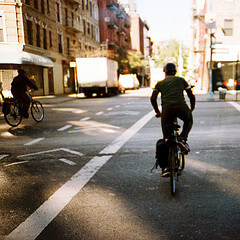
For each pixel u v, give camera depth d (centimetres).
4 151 700
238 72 2497
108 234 306
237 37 1961
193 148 678
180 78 470
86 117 1281
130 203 384
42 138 848
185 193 414
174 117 457
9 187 456
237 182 454
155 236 300
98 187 445
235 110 1394
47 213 359
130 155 628
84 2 4553
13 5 2575
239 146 686
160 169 529
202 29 3638
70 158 616
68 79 3922
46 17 3198
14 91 1058
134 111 1448
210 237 297
